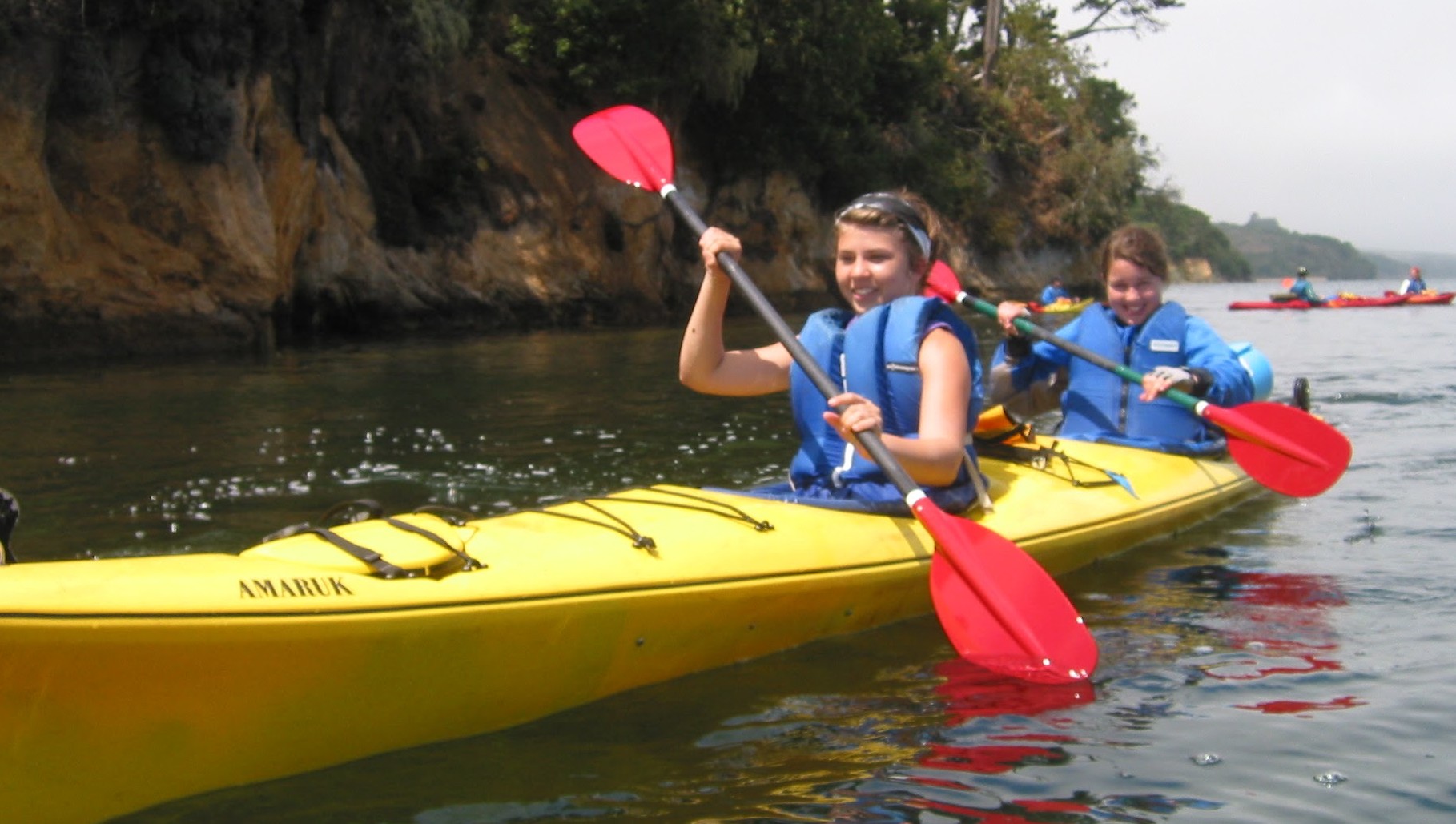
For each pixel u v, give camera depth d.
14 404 7.33
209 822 2.04
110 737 1.96
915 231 3.33
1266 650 2.93
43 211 10.13
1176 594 3.46
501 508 4.52
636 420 6.83
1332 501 4.73
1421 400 7.77
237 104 11.43
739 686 2.73
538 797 2.17
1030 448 4.24
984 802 2.15
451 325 15.52
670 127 19.47
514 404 7.55
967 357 3.19
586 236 17.50
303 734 2.18
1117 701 2.62
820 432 3.37
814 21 20.73
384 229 14.92
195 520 4.29
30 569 1.94
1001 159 33.53
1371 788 2.18
